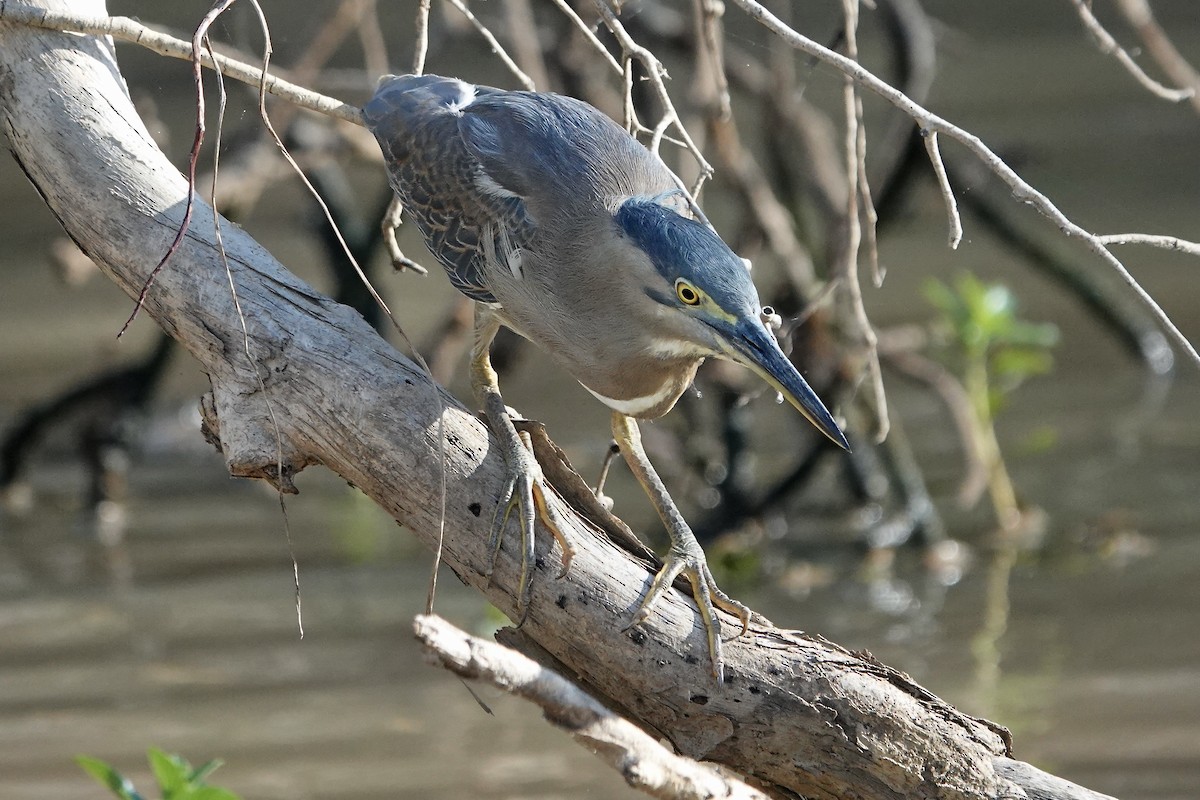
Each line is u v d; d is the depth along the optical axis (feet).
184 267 20.06
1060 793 19.62
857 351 42.78
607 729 15.65
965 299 46.01
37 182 20.97
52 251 43.27
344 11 40.65
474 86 25.20
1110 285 56.70
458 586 41.24
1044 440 50.21
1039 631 36.17
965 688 32.89
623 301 21.86
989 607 38.27
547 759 30.63
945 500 46.39
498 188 23.00
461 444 19.72
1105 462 48.47
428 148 23.88
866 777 19.69
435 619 14.78
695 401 46.93
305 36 82.12
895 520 44.80
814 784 19.90
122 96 21.27
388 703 33.55
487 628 37.55
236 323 19.74
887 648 35.60
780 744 19.67
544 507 19.75
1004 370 45.62
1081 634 35.83
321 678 34.88
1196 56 98.32
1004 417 53.21
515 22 38.27
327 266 59.00
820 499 47.98
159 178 20.72
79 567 42.98
